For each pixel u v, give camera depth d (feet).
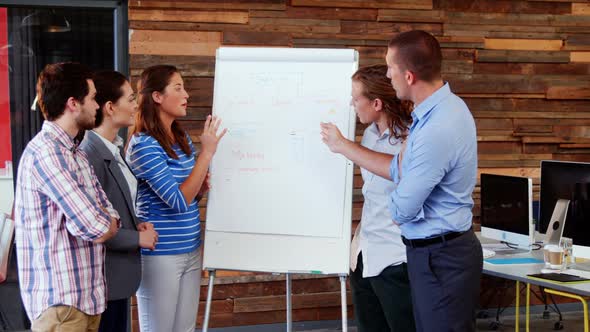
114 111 9.66
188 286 10.64
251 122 11.07
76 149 8.64
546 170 13.93
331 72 11.08
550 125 17.20
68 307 8.23
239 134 11.06
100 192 8.97
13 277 14.82
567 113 17.28
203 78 15.39
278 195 10.93
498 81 16.75
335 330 16.21
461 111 8.49
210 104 15.44
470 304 8.69
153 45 15.08
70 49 15.16
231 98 11.16
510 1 16.70
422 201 8.38
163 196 9.86
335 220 10.82
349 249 10.74
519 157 17.10
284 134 11.00
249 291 15.94
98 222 8.16
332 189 10.85
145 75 10.24
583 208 12.53
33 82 15.05
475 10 16.51
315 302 16.19
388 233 10.10
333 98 10.98
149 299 10.27
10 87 14.98
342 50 11.12
